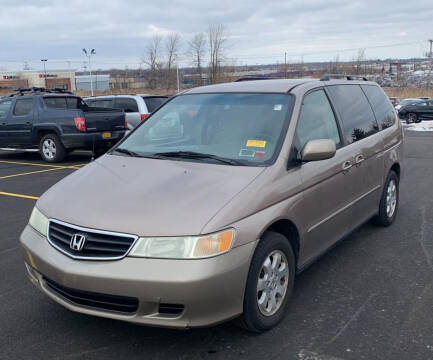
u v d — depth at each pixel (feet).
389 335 11.10
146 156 13.46
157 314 9.77
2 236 18.83
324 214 13.50
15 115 39.58
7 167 36.63
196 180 11.40
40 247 10.87
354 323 11.69
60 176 32.17
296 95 13.80
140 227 9.86
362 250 16.80
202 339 11.03
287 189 11.74
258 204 10.78
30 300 13.14
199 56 191.01
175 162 12.69
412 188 27.40
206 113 14.39
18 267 15.55
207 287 9.53
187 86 210.38
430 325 11.55
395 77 276.82
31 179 31.19
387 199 18.95
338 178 14.15
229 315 10.09
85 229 10.20
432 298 13.03
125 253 9.73
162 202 10.52
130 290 9.57
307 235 12.66
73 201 11.20
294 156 12.44
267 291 11.17
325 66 263.29
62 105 40.40
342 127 15.38
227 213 10.16
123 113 40.19
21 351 10.64
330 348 10.60
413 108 92.02
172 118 14.84
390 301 12.87
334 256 16.25
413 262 15.66
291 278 12.00
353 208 15.52
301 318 11.96
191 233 9.68
